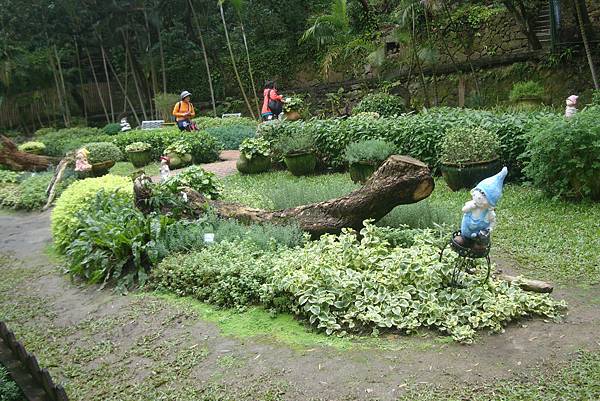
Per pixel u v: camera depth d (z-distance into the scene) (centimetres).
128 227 584
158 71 2495
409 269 434
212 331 430
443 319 396
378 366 354
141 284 538
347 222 562
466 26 1577
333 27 1736
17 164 1409
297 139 1043
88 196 741
